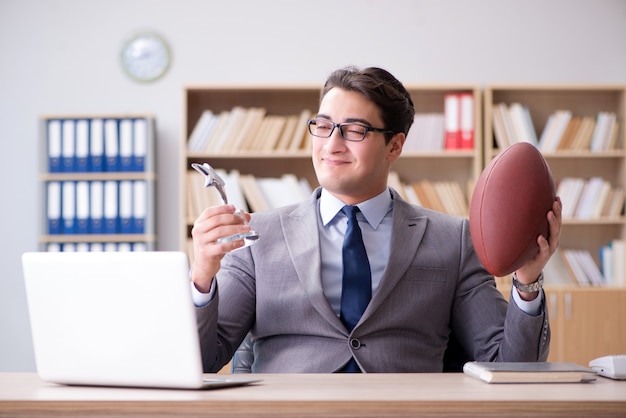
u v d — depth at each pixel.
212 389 1.48
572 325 4.54
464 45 5.08
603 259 4.84
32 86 5.08
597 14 5.09
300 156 4.82
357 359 1.96
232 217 1.74
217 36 5.07
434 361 2.08
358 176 2.04
